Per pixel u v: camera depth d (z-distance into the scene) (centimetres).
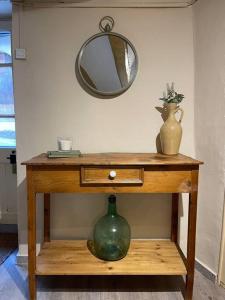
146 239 175
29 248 131
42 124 164
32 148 166
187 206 171
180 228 172
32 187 127
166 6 158
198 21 155
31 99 162
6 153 217
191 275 135
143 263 143
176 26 160
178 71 162
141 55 161
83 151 167
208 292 145
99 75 160
